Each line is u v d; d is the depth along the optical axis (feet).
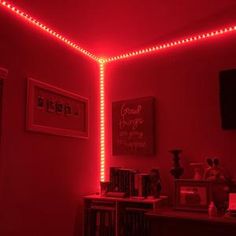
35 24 8.50
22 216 7.50
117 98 10.80
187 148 9.17
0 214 6.94
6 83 7.41
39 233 7.95
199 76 9.25
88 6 7.79
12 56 7.68
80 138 9.86
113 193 9.09
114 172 9.45
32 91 8.06
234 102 8.39
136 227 8.55
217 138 8.73
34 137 8.11
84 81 10.36
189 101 9.33
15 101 7.61
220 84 8.65
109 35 9.46
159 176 9.14
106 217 9.03
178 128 9.42
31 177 7.88
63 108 9.21
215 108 8.87
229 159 8.46
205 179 8.02
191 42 9.51
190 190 7.68
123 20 8.58
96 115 10.87
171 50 9.86
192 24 8.93
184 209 7.53
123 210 8.80
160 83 9.94
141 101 10.11
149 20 8.62
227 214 6.72
